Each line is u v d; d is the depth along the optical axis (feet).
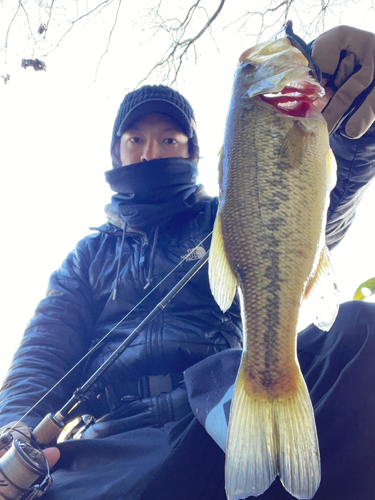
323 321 1.57
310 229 1.56
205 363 2.01
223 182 1.66
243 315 1.56
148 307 2.68
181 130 3.34
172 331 2.49
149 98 3.27
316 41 1.90
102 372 2.36
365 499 1.53
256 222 1.57
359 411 1.59
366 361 1.66
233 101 1.69
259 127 1.61
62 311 2.80
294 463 1.37
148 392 2.41
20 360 2.63
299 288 1.54
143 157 3.21
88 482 1.85
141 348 2.46
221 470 1.69
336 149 2.23
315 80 1.57
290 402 1.46
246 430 1.43
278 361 1.51
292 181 1.57
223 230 1.63
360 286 2.50
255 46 1.73
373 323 1.77
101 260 2.95
